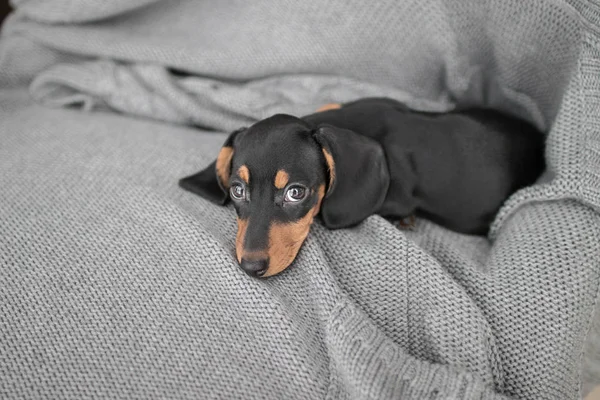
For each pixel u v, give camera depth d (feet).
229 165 1.53
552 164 1.56
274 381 1.32
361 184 1.46
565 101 1.54
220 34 2.06
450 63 1.87
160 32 2.13
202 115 1.99
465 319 1.35
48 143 1.81
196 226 1.49
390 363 1.29
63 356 1.33
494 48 1.81
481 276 1.44
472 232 1.66
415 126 1.61
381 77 2.01
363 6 1.86
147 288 1.42
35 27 2.10
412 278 1.42
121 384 1.31
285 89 1.99
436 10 1.78
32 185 1.65
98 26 2.12
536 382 1.34
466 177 1.60
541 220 1.49
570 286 1.38
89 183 1.66
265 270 1.35
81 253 1.48
